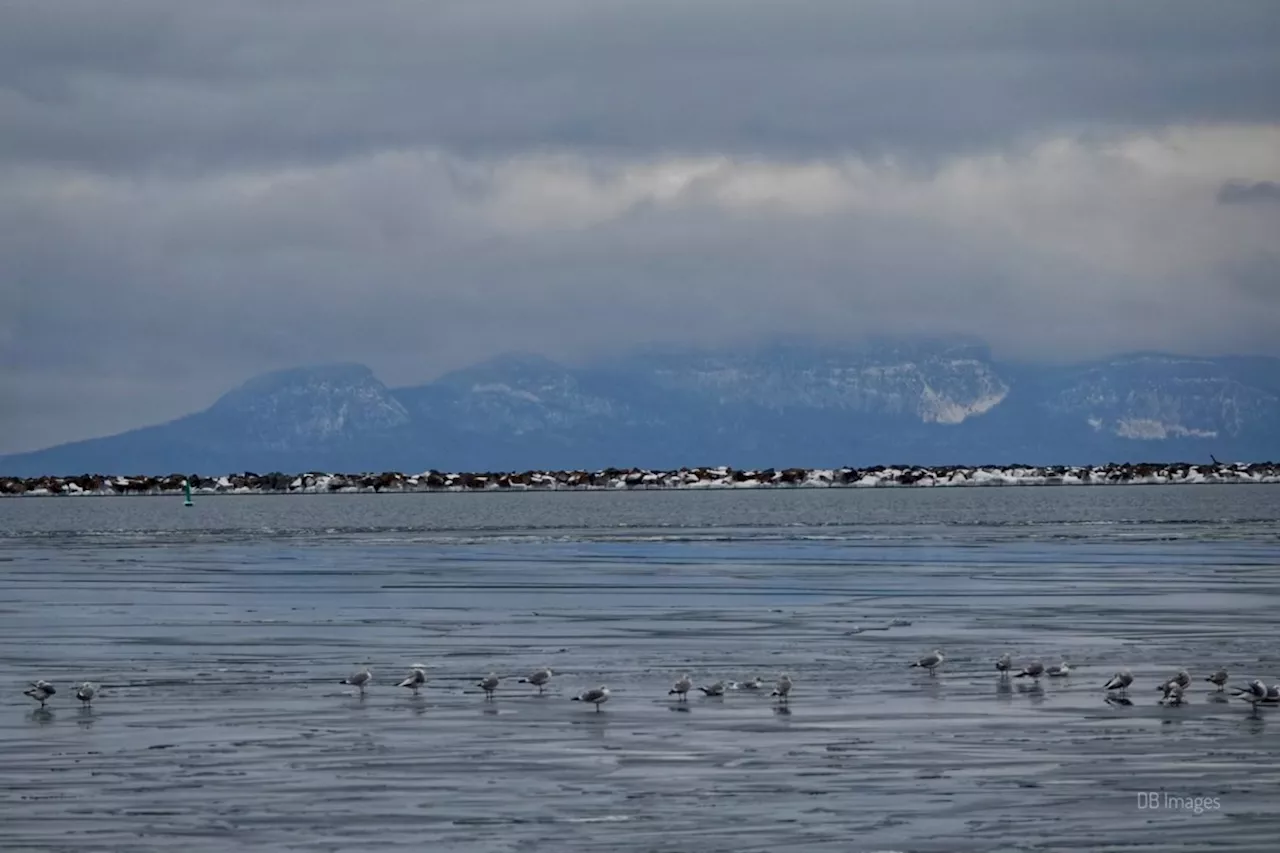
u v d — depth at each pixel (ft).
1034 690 122.83
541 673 123.85
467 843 78.74
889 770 93.45
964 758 96.63
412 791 88.99
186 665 142.00
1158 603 196.24
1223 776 91.50
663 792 88.48
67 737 105.09
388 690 125.18
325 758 97.71
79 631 171.73
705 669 136.56
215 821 82.84
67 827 81.82
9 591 230.48
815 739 102.78
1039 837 79.41
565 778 91.86
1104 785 89.51
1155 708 114.01
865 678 130.11
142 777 92.73
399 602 207.00
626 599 208.95
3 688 127.75
